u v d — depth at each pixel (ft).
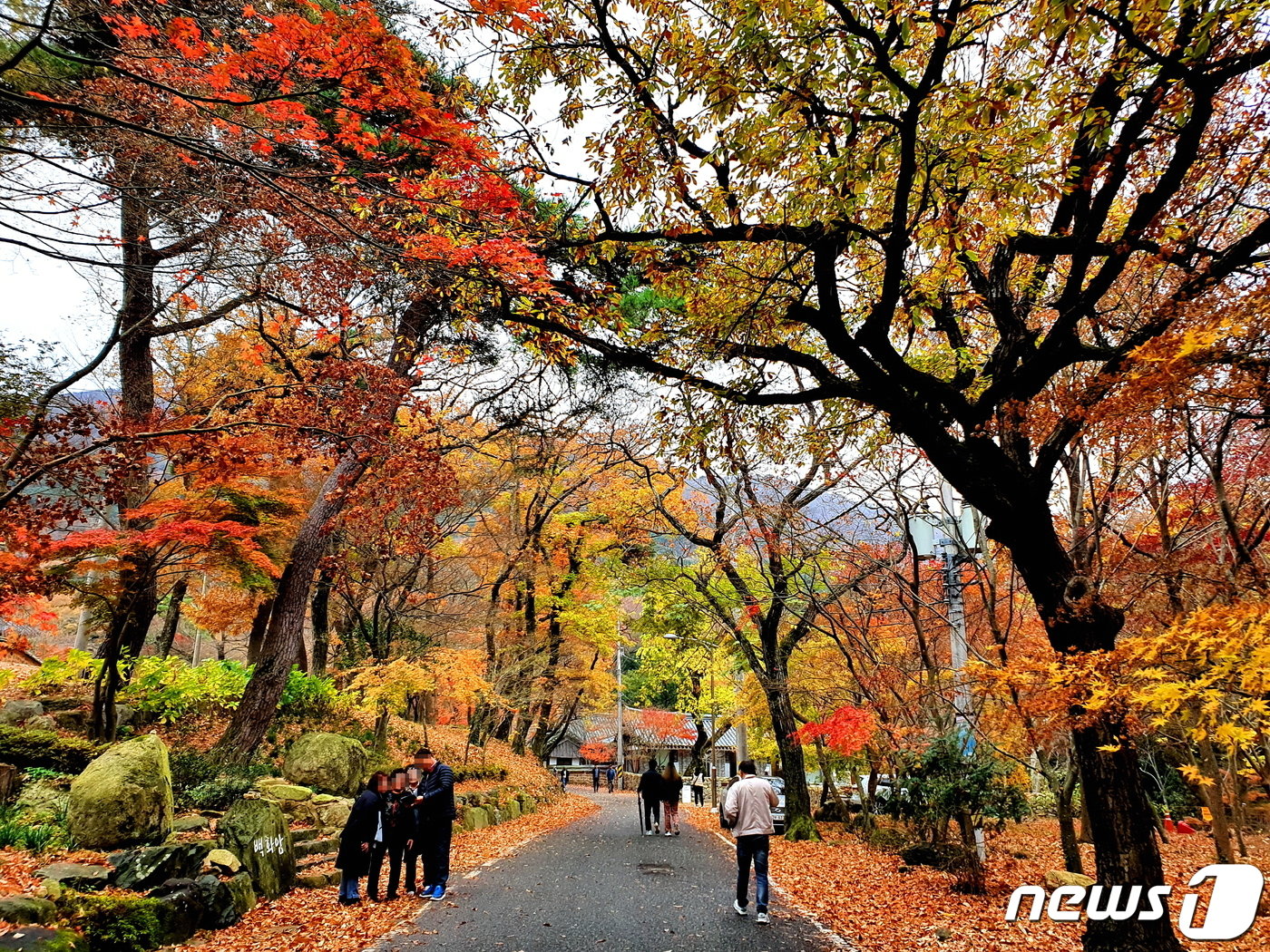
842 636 52.31
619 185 21.75
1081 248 19.15
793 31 17.67
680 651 81.05
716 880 31.96
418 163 26.63
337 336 40.68
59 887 16.99
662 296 27.63
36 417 24.72
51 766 30.86
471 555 72.08
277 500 44.60
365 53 17.40
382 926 21.75
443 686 48.70
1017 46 18.06
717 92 18.29
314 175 19.47
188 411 43.80
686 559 60.34
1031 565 20.63
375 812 25.29
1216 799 27.71
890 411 21.52
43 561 28.78
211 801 31.14
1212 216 21.27
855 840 49.85
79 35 21.04
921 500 35.58
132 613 39.34
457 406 56.24
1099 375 17.51
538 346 27.09
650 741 148.46
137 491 36.78
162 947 17.63
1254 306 13.47
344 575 49.01
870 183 19.24
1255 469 26.76
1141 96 17.56
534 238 25.59
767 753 69.05
